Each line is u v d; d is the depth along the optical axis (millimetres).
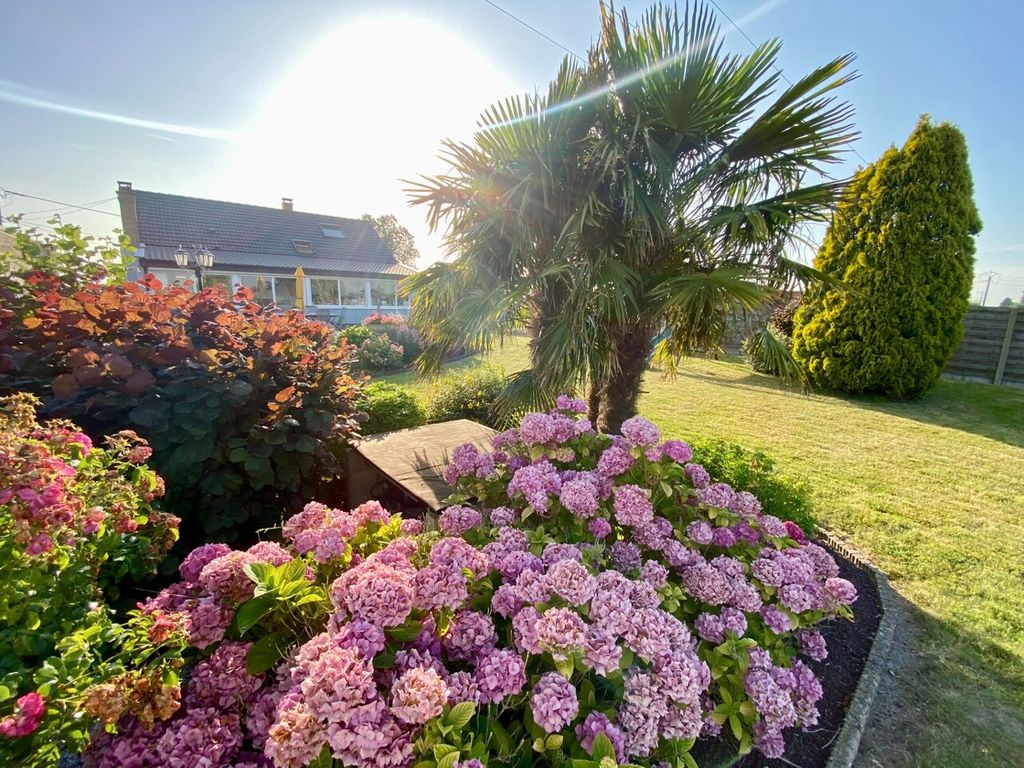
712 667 1184
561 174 2584
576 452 1971
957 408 5633
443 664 1004
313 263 14727
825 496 3100
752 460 2525
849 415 5203
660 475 1716
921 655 1730
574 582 1078
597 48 2564
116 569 1237
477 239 2795
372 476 2885
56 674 722
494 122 2590
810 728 1362
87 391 1797
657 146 2400
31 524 812
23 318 1932
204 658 1011
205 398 1888
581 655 934
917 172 5527
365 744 704
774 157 2506
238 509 1927
